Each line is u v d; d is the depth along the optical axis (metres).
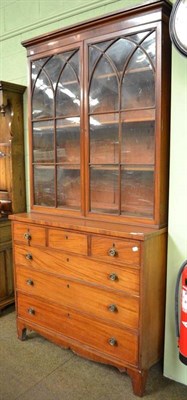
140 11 1.75
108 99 2.00
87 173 2.09
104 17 1.87
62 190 2.29
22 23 2.82
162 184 1.83
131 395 1.82
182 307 1.71
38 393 1.83
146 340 1.80
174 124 1.77
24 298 2.32
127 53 1.87
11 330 2.50
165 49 1.74
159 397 1.80
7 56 2.97
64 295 2.08
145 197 1.91
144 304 1.75
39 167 2.40
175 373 1.92
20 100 2.80
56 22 2.61
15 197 2.85
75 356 2.17
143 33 1.78
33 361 2.11
